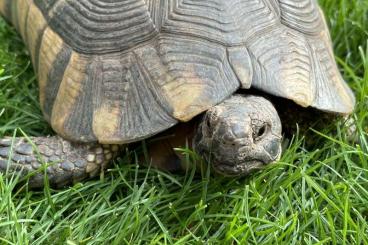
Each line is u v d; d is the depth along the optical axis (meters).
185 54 0.32
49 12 0.37
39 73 0.37
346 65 0.41
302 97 0.33
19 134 0.38
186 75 0.32
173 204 0.32
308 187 0.33
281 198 0.32
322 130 0.36
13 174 0.33
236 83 0.32
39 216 0.33
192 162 0.33
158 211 0.33
